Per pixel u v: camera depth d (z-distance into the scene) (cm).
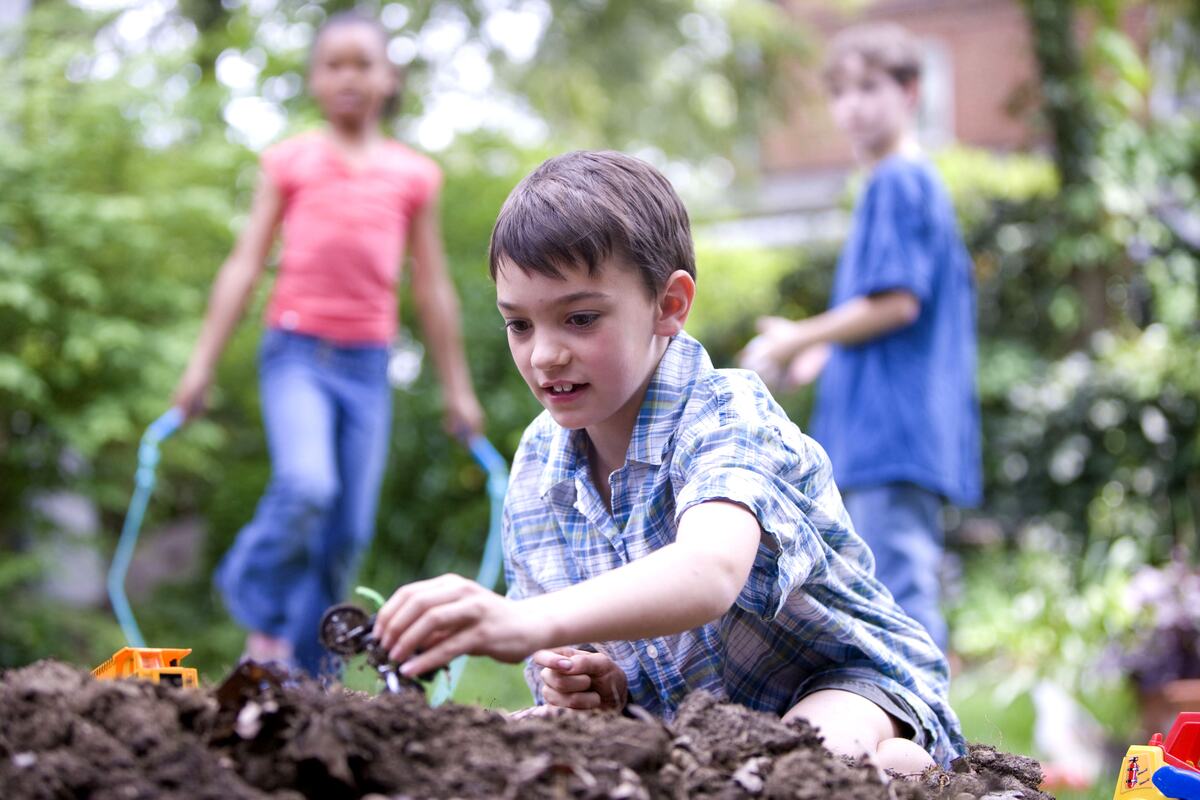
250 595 429
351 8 953
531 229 202
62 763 145
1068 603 662
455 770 155
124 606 408
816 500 226
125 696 161
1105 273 862
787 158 1700
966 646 699
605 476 231
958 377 425
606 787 152
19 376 541
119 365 581
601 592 174
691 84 1202
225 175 666
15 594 602
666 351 221
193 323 612
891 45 439
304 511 426
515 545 243
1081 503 804
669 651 227
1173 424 789
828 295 948
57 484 604
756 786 164
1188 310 824
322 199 453
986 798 195
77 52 616
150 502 675
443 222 756
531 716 188
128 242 584
